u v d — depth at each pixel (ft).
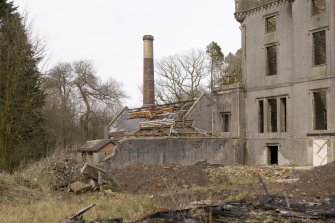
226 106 111.96
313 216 35.65
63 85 212.64
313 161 89.40
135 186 71.56
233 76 114.93
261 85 104.78
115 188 66.59
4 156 88.07
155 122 116.16
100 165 88.74
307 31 92.89
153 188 69.97
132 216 39.17
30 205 47.16
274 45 102.42
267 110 103.24
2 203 48.83
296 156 94.27
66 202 49.98
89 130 221.66
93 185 63.82
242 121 108.47
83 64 221.25
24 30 96.53
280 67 100.27
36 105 107.76
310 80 91.66
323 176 60.03
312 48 91.81
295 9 96.07
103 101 224.53
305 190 56.03
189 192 59.52
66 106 205.87
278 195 51.78
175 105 138.92
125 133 140.97
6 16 98.22
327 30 88.28
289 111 97.19
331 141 85.51
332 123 86.58
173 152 99.04
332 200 45.52
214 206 39.96
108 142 140.15
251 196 51.06
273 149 105.81
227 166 95.91
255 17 107.76
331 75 87.10
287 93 97.76
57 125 183.32
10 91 89.61
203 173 79.30
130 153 93.04
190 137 101.86
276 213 36.99
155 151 96.84
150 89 157.58
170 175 75.66
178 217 35.22
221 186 69.97
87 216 39.17
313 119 90.79
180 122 118.11
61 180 64.69
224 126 113.70
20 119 94.38
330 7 87.71
